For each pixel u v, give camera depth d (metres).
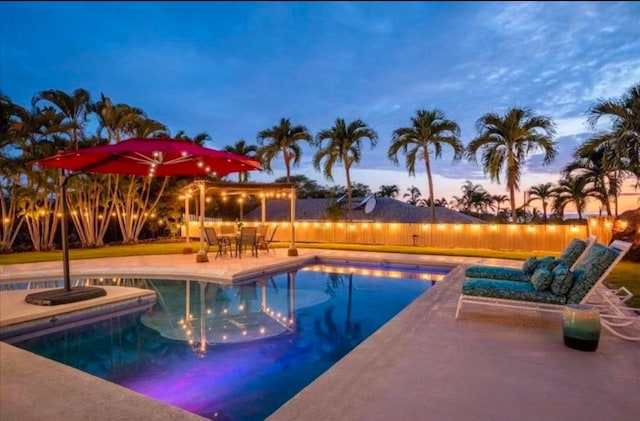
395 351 4.02
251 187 12.67
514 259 11.86
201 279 9.87
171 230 21.09
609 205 17.78
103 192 17.62
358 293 8.34
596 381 3.26
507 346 4.17
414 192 44.03
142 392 3.64
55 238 17.70
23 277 9.41
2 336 5.29
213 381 3.88
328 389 3.13
